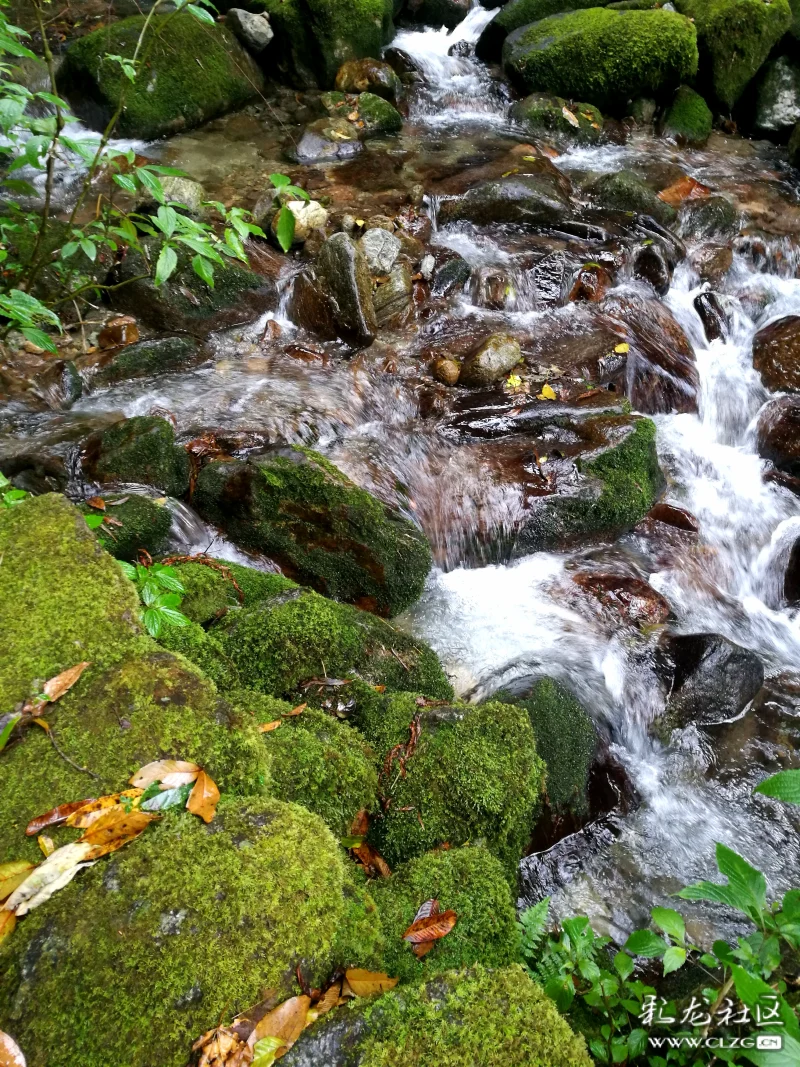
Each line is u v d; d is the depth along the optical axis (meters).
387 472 4.59
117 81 7.45
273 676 2.86
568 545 4.60
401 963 2.01
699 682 3.78
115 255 5.54
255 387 5.09
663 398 5.86
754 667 3.89
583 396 5.25
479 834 2.55
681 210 7.51
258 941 1.73
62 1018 1.60
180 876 1.80
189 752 2.07
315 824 1.98
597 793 3.36
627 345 5.82
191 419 4.71
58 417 4.62
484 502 4.51
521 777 2.64
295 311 5.74
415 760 2.64
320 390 5.14
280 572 4.02
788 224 7.77
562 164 8.45
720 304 6.66
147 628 2.45
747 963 1.96
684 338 6.25
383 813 2.55
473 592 4.34
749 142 9.61
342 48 8.88
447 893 2.21
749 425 5.92
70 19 8.77
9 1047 1.55
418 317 5.94
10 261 4.94
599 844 3.22
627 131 9.32
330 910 1.82
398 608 3.99
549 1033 1.68
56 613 2.34
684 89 9.55
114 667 2.22
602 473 4.60
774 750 3.75
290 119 8.52
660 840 3.29
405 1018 1.68
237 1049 1.58
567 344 5.80
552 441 4.88
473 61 10.37
